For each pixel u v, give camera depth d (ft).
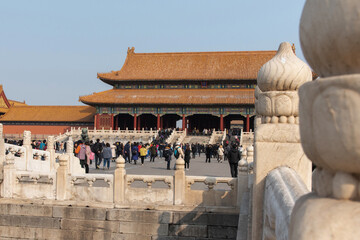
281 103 19.16
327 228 5.47
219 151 129.70
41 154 75.15
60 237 43.52
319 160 6.20
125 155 119.34
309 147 6.36
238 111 253.44
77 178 44.98
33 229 44.09
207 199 42.47
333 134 5.57
